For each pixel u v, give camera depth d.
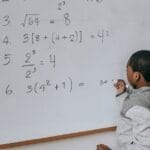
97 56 1.29
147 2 1.37
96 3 1.27
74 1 1.22
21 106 1.17
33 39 1.17
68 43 1.23
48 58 1.20
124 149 1.22
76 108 1.28
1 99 1.14
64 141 1.28
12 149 1.18
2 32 1.12
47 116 1.22
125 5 1.33
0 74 1.13
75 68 1.26
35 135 1.21
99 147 1.29
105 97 1.33
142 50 1.30
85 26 1.25
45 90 1.21
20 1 1.13
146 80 1.19
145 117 1.11
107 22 1.30
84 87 1.28
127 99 1.20
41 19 1.17
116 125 1.36
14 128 1.17
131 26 1.35
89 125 1.31
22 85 1.17
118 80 1.33
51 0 1.18
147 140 1.11
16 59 1.15
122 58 1.35
